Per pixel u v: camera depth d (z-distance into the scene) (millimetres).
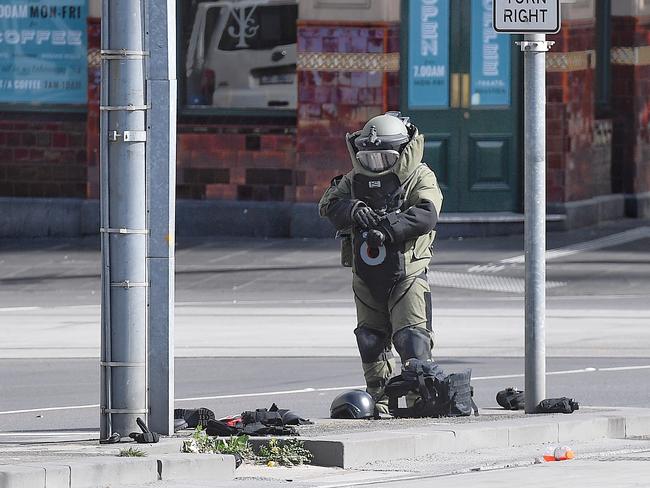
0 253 76688
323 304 61906
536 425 34219
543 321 36781
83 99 81312
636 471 29781
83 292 65688
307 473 30328
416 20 78875
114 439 31953
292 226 78812
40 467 27328
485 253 74125
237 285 66750
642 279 67125
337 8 77375
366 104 77750
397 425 34375
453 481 28797
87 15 80688
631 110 84812
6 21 81438
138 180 32438
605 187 84750
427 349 36969
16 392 43656
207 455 29781
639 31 84500
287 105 79438
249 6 79500
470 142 79875
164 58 32344
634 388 43125
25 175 81875
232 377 45938
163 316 32688
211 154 79875
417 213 36406
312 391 43375
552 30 36188
